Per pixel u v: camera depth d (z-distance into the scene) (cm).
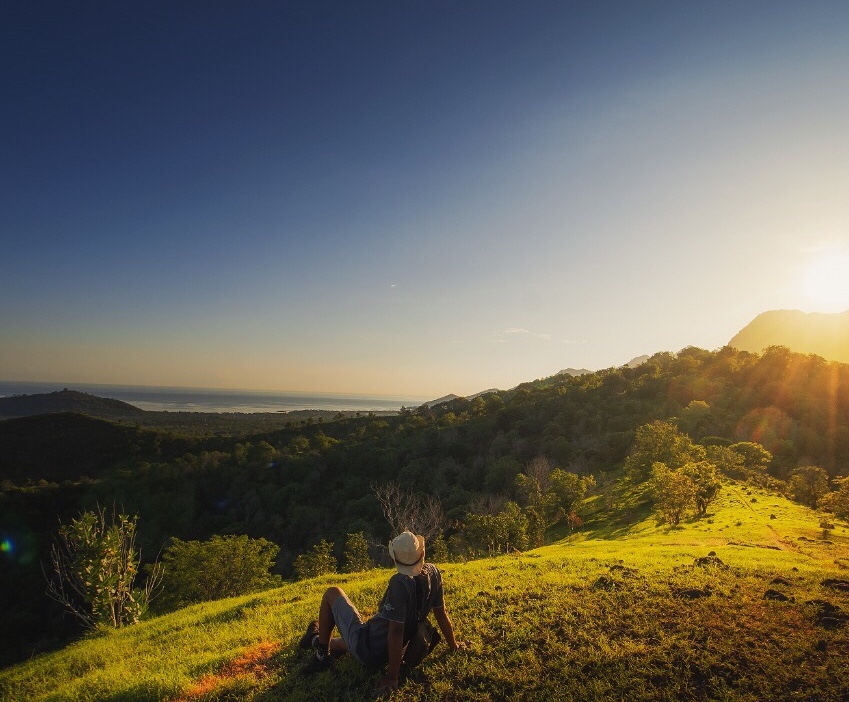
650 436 7281
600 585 840
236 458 10306
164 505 8300
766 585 810
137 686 636
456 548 4412
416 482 9044
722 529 3419
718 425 9631
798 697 490
